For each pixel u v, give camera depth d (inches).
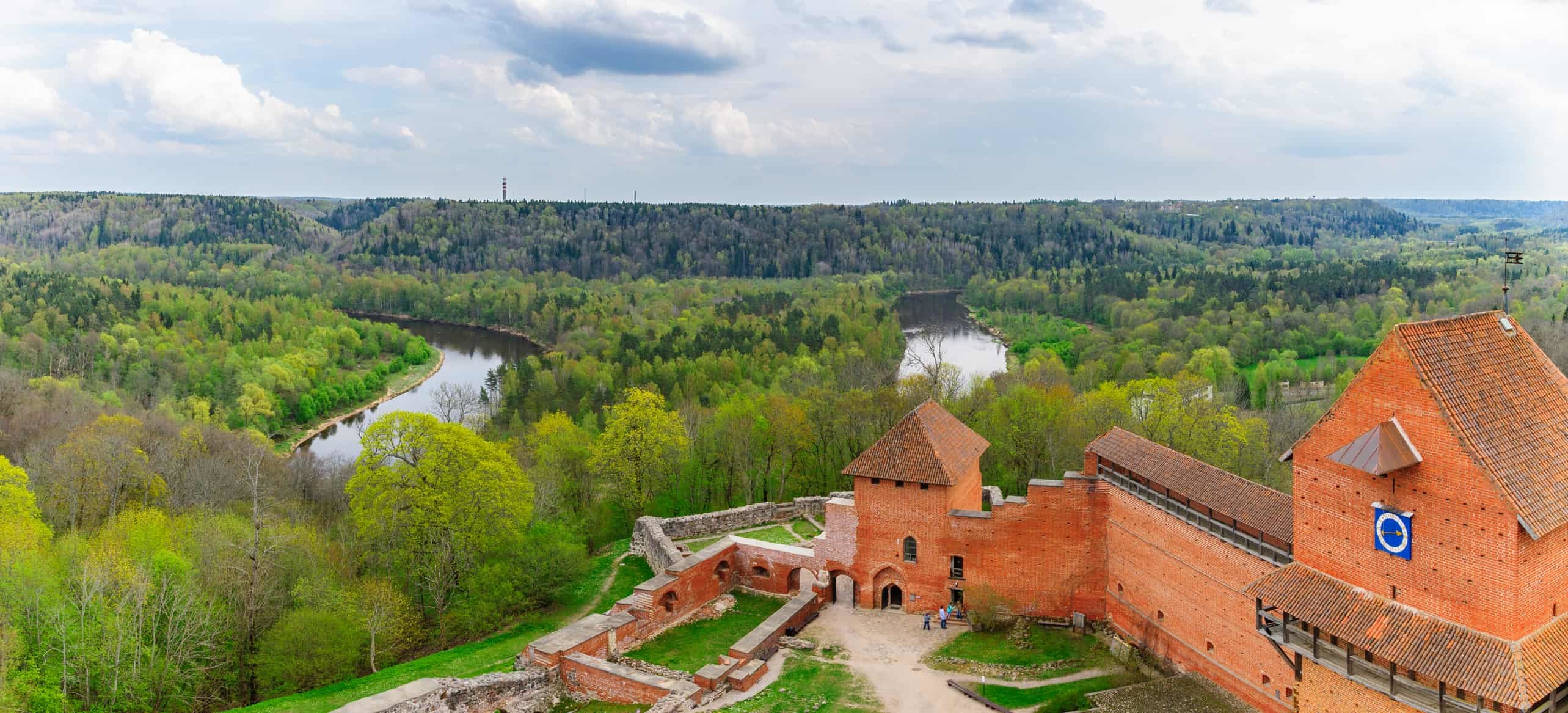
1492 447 1343.5
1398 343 1408.7
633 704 2156.7
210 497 3727.9
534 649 2266.2
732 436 3895.2
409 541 2874.0
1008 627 2497.5
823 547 2738.7
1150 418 3553.2
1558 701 1343.5
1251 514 1892.2
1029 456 3754.9
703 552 2829.7
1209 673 2030.0
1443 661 1322.6
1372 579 1465.3
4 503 2910.9
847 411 4045.3
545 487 3444.9
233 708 2337.6
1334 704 1539.1
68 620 2265.0
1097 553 2455.7
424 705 1977.1
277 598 2758.4
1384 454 1385.3
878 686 2171.5
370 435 2891.2
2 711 1972.2
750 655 2282.2
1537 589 1317.7
